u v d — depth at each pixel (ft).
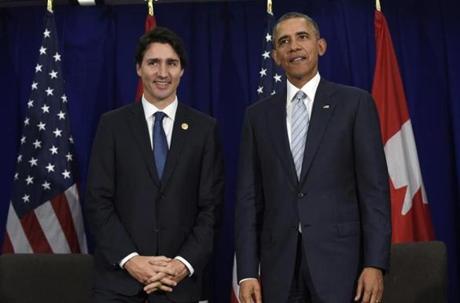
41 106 13.67
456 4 14.26
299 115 9.48
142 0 14.46
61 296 11.97
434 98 14.24
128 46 14.42
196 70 14.40
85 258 12.18
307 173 9.03
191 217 10.40
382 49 13.66
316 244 8.85
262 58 13.71
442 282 11.57
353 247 8.91
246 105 14.35
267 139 9.47
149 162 10.30
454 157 14.08
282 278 8.93
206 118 10.93
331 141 9.11
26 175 13.47
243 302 9.18
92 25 14.42
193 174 10.47
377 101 13.50
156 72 10.66
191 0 14.43
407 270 11.70
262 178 9.53
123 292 9.85
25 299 11.85
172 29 14.47
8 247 13.26
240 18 14.46
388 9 14.37
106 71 14.42
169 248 10.06
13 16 14.40
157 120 10.69
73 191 13.62
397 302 11.60
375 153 9.03
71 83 14.37
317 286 8.75
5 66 14.42
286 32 9.66
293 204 9.05
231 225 14.10
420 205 13.28
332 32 14.34
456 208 14.08
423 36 14.34
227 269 14.06
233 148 14.33
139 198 10.16
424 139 14.20
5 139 14.33
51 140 13.60
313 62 9.63
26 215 13.34
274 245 9.11
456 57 14.17
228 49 14.44
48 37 13.85
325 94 9.45
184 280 10.04
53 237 13.34
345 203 9.04
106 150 10.45
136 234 10.05
